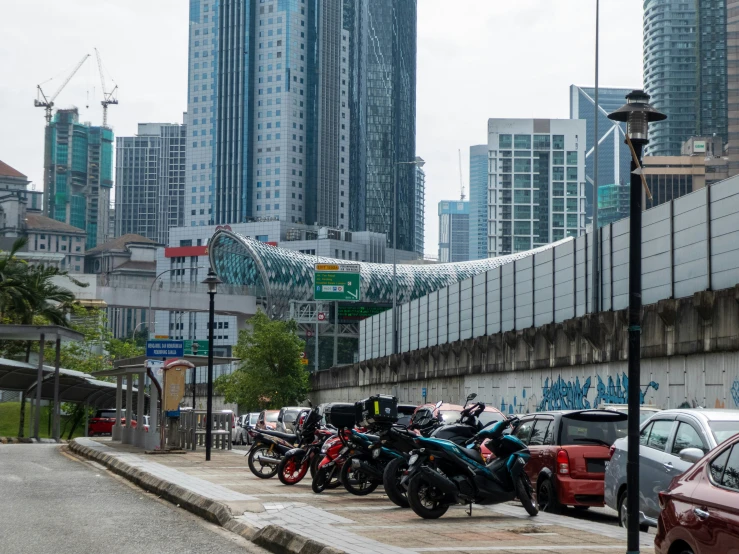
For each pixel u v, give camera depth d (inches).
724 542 269.1
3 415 2861.7
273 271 4726.9
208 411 1117.1
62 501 648.4
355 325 4884.4
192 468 928.9
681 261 1007.0
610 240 1191.6
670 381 1007.6
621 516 534.9
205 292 4089.6
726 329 884.0
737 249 896.3
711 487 287.0
